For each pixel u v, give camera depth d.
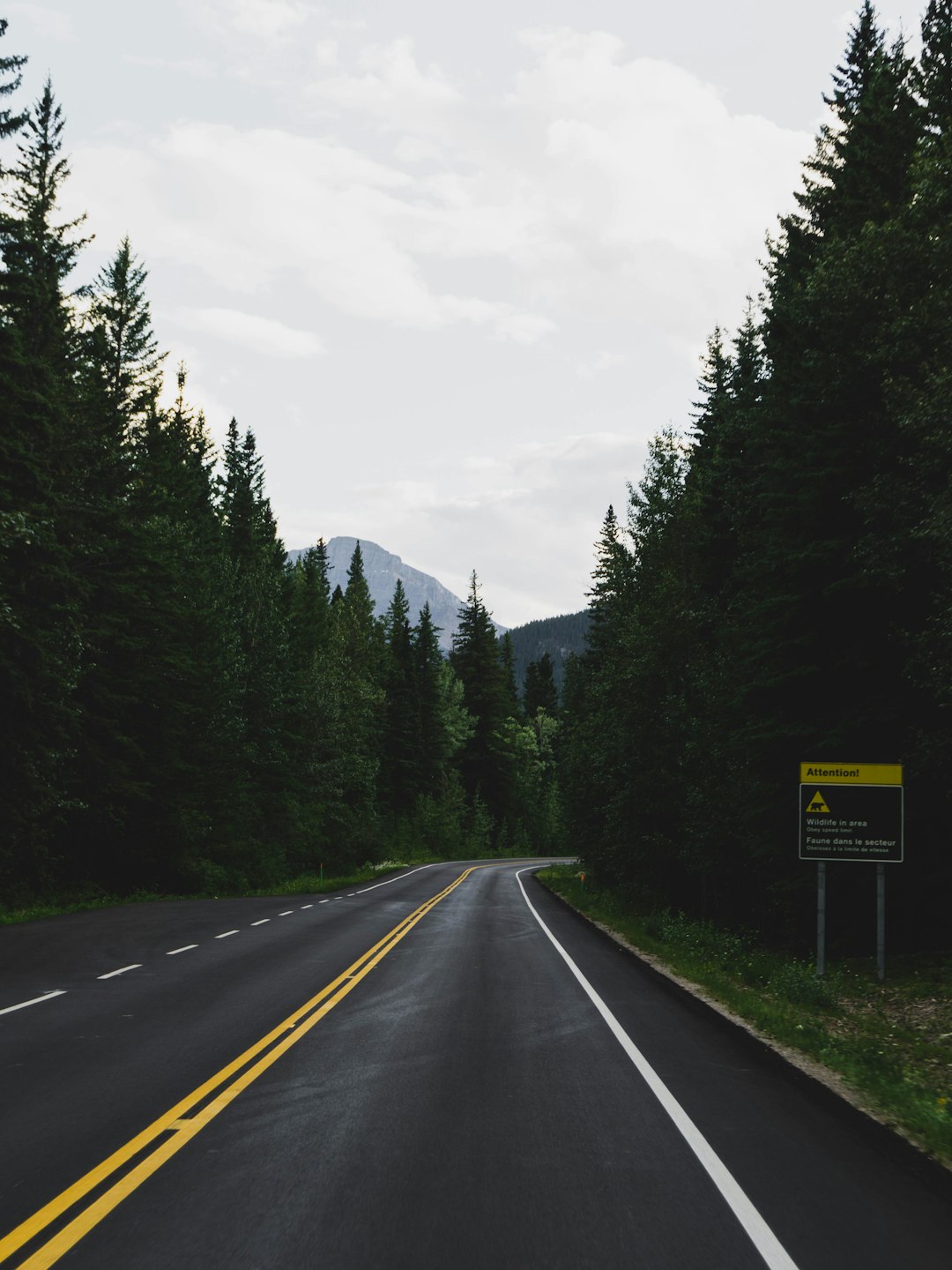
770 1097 7.42
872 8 22.59
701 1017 11.20
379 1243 4.48
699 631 27.69
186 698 39.31
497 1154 5.82
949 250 13.52
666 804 28.41
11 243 22.70
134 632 35.03
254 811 48.22
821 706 19.03
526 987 13.19
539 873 62.97
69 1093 7.16
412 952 17.12
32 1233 4.55
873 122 18.67
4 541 20.64
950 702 15.08
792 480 19.19
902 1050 10.02
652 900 33.47
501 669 114.06
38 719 25.00
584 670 47.34
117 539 33.78
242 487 76.50
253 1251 4.36
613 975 14.77
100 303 42.53
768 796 20.25
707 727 24.05
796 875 19.95
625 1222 4.77
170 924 21.67
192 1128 6.25
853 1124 6.70
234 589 52.81
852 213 19.62
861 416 17.95
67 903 29.95
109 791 32.88
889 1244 4.57
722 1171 5.58
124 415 41.91
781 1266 4.30
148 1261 4.26
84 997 11.61
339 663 68.50
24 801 26.06
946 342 13.80
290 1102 6.94
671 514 29.41
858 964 17.36
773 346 21.73
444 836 89.88
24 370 25.00
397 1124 6.40
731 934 22.88
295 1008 10.94
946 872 18.08
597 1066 8.34
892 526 16.08
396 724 88.88
